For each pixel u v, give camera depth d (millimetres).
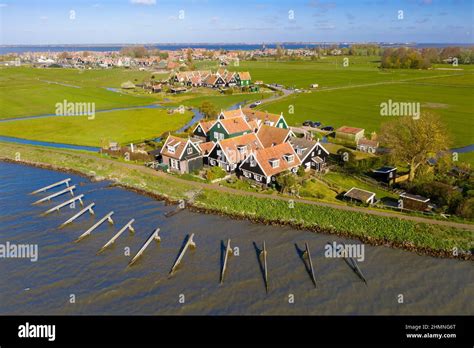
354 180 74750
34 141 105500
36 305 43906
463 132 104750
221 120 91562
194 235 58812
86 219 63781
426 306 43312
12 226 61219
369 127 116625
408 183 70125
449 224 56375
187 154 79188
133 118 134250
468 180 69125
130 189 75438
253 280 47969
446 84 193875
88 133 113438
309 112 140875
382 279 48000
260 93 192000
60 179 81375
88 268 50562
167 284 47344
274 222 62062
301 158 78000
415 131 71438
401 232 56438
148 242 55750
